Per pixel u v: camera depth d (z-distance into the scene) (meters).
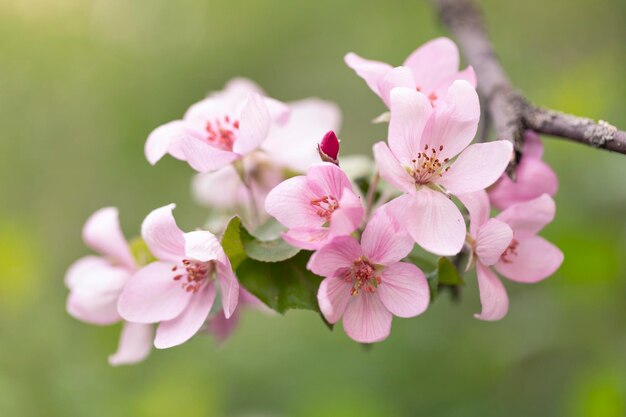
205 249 0.50
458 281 0.51
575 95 0.71
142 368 0.84
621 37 1.02
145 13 1.36
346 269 0.50
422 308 0.49
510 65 1.06
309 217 0.50
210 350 0.89
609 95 0.71
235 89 0.58
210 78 1.32
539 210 0.52
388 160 0.49
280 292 0.51
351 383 0.84
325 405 0.77
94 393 0.76
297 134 0.59
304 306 0.51
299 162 0.57
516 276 0.53
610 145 0.52
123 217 1.18
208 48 1.33
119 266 0.56
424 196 0.50
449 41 0.54
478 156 0.50
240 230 0.51
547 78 0.97
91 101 1.28
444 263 0.51
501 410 0.77
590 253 0.67
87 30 1.33
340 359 0.87
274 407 0.87
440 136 0.51
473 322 0.83
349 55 0.53
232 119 0.54
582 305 0.69
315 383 0.85
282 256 0.51
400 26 1.21
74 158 1.24
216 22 1.35
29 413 0.75
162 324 0.52
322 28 1.28
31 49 1.28
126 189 1.20
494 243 0.50
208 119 0.54
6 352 0.77
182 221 1.14
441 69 0.54
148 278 0.53
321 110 0.60
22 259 0.79
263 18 1.32
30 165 1.21
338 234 0.48
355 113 1.20
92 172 1.23
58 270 1.13
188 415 0.75
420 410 0.81
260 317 0.93
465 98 0.50
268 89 1.29
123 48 1.33
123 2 1.35
